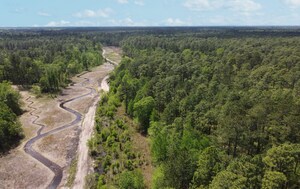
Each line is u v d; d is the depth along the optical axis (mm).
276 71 111500
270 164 47344
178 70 129375
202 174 52000
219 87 98250
